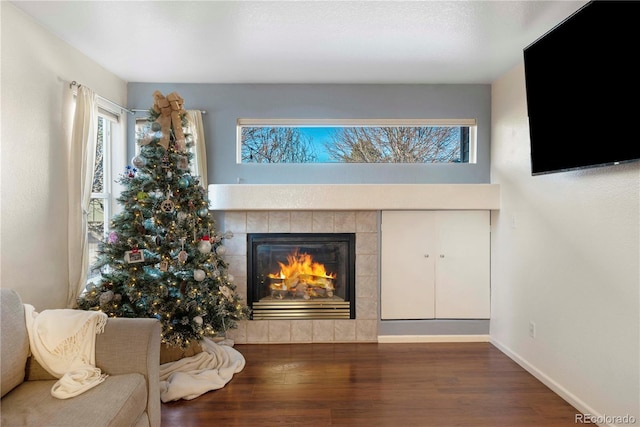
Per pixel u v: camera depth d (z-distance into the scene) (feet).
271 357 10.48
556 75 7.63
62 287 8.79
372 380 9.06
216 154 11.90
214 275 9.46
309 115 11.87
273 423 7.23
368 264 11.69
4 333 5.51
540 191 9.20
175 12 7.56
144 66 10.45
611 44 6.25
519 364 10.02
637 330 6.47
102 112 10.57
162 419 7.32
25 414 4.88
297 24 8.00
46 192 8.29
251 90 11.87
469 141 12.22
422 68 10.53
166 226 9.14
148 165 9.21
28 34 7.73
